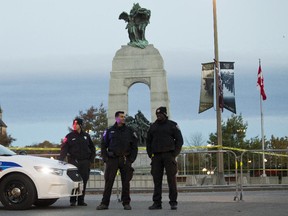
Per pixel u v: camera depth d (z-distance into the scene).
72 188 14.52
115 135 14.28
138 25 37.44
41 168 14.11
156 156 14.09
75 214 12.85
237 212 12.72
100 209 14.12
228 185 23.48
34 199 13.99
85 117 74.25
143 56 36.91
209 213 12.60
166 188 25.31
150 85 36.56
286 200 16.30
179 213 12.79
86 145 15.56
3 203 14.04
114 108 36.62
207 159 25.77
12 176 14.02
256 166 23.72
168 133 14.09
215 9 33.62
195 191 23.75
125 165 14.23
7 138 82.50
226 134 66.19
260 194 20.00
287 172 23.48
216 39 33.28
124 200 14.20
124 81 36.78
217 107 32.88
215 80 33.12
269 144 84.31
